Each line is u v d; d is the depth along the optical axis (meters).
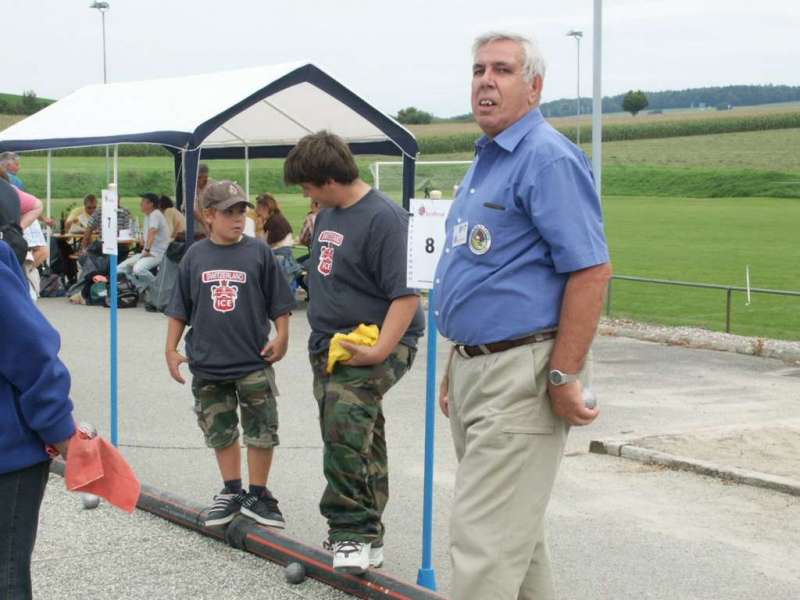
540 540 3.92
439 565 5.32
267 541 5.23
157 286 15.91
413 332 4.84
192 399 9.46
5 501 3.32
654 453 7.25
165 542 5.51
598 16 14.53
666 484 6.73
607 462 7.29
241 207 5.34
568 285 3.52
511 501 3.60
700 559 5.40
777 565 5.32
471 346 3.69
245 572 5.09
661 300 17.70
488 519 3.59
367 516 4.73
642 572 5.21
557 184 3.49
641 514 6.13
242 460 7.32
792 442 7.57
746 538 5.72
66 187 50.22
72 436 3.35
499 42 3.65
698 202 53.41
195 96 16.06
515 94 3.63
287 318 5.48
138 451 7.59
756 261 24.91
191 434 8.12
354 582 4.76
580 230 3.47
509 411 3.59
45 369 3.27
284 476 6.96
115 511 6.02
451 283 3.74
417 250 4.44
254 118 17.52
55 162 65.75
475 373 3.68
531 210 3.52
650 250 27.81
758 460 7.05
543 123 3.66
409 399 9.64
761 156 80.19
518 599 3.97
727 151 85.06
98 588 4.88
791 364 11.70
